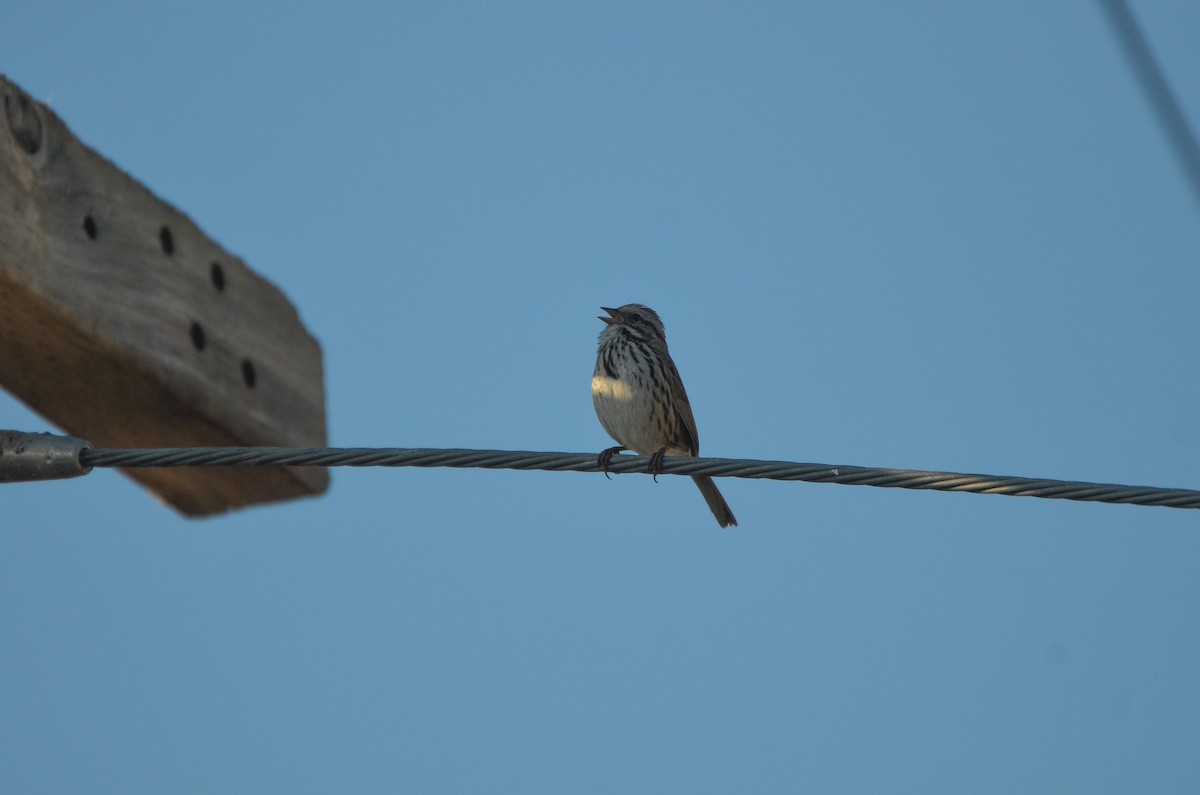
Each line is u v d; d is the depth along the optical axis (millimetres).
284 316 13891
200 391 12648
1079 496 11016
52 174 11656
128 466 11688
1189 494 10867
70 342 11789
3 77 11398
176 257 12719
